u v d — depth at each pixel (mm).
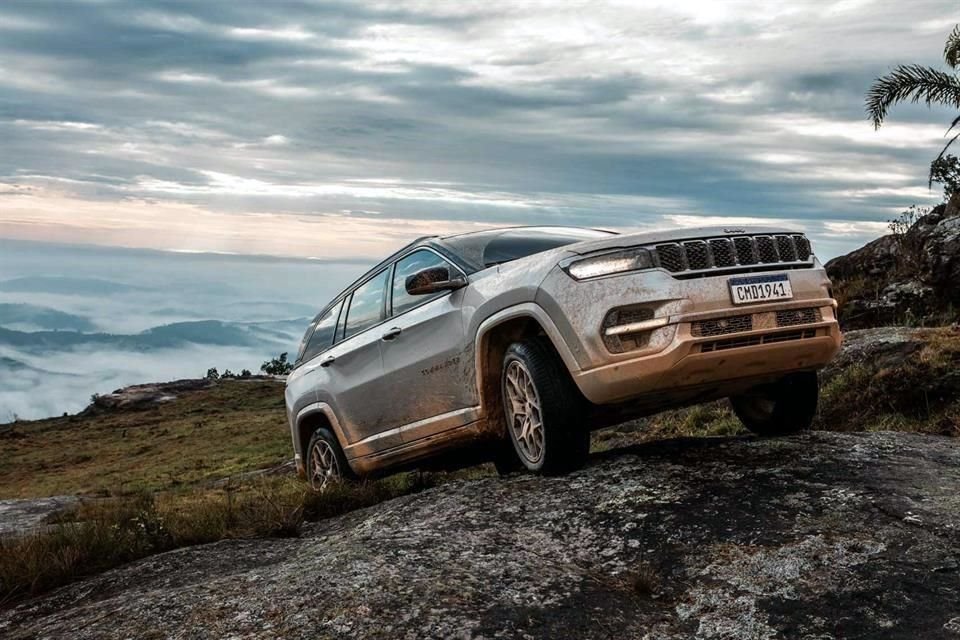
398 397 6258
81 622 3674
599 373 4680
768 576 3416
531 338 5105
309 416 7500
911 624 2959
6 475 58219
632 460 5082
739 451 5074
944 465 4656
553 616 3238
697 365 4602
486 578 3586
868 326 11586
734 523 3936
